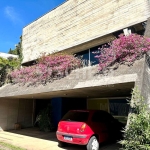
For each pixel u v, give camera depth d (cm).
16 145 852
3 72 1442
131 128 473
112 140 933
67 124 761
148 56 612
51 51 1370
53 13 1427
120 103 1177
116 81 596
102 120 838
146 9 860
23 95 1062
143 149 441
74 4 1256
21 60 1661
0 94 1259
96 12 1097
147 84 556
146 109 488
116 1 1002
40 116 1359
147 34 721
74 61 880
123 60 645
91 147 714
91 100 1379
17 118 1451
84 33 1141
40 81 973
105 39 1052
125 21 936
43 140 973
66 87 768
